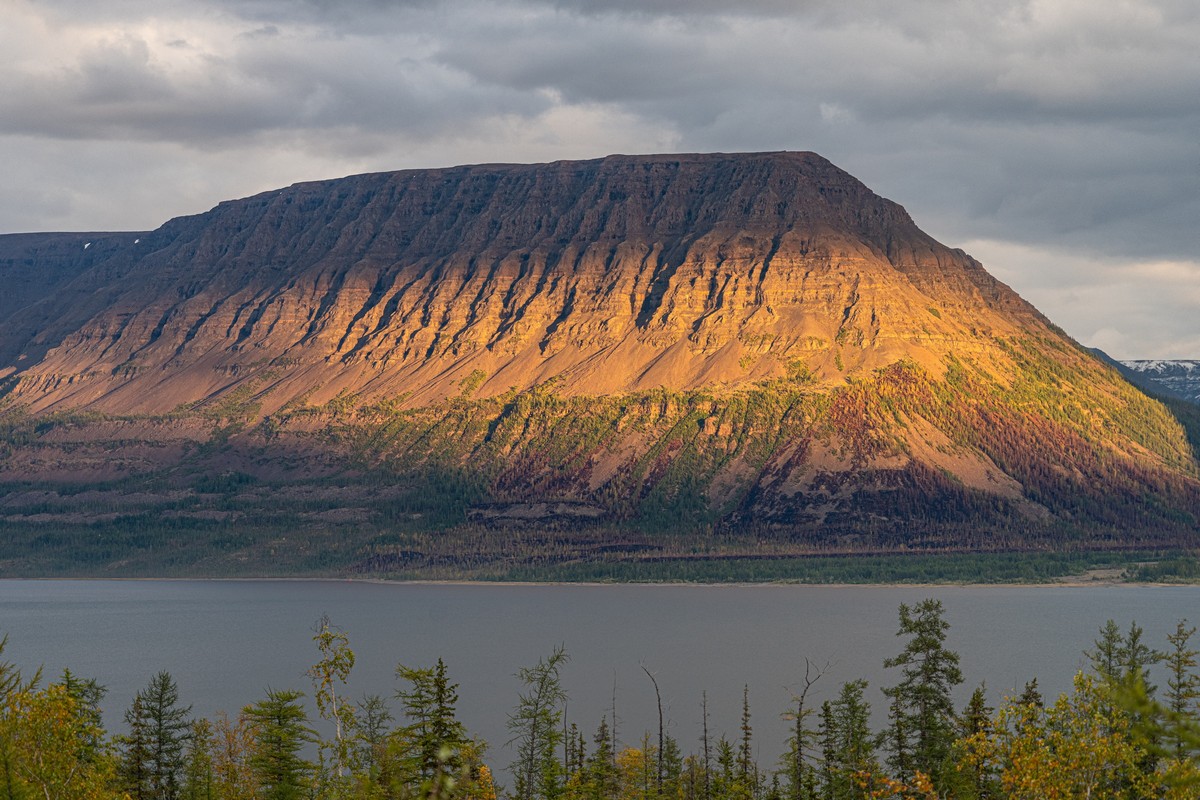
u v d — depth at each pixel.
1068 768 80.44
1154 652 131.88
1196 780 41.62
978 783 106.50
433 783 51.47
